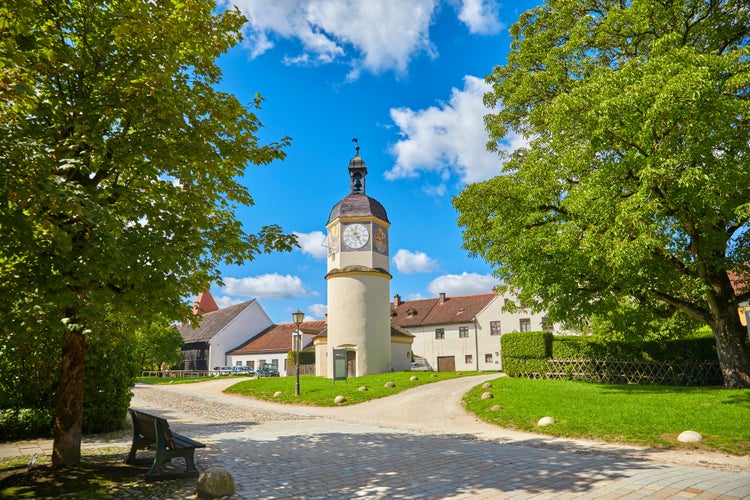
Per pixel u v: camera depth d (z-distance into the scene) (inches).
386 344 1346.0
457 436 489.4
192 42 332.8
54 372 504.7
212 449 406.6
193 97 340.2
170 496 267.4
